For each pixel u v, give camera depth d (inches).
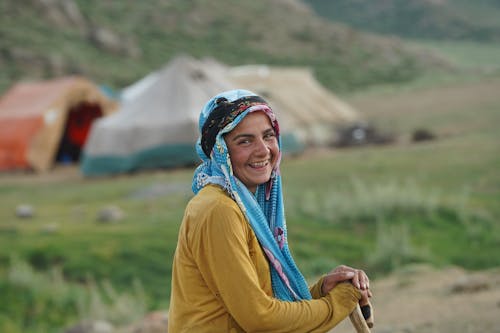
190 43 2274.9
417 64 2300.7
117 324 332.2
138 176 819.4
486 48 3287.4
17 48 1764.3
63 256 446.9
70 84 995.3
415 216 496.4
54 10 2076.8
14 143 933.2
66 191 755.4
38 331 344.2
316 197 586.2
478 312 197.2
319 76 2086.6
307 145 1001.5
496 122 1078.4
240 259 94.6
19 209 604.7
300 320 97.7
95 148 856.9
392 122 1216.2
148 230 498.9
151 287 405.1
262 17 2672.2
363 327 103.1
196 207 97.6
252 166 101.3
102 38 2027.6
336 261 423.8
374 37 2650.1
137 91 1146.7
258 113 101.5
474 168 685.3
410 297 245.6
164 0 2610.7
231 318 98.4
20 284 386.9
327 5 4338.1
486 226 475.8
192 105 855.1
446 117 1203.2
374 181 658.8
